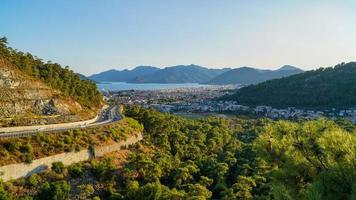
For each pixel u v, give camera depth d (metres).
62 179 69.00
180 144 119.06
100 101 187.25
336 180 20.69
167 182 83.38
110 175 74.69
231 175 99.19
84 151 79.19
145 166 79.94
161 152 101.69
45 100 115.81
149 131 125.56
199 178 92.31
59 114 114.25
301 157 24.67
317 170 23.83
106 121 112.25
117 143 91.38
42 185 62.19
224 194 76.44
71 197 65.50
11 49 135.88
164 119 136.62
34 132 79.12
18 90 110.31
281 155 26.30
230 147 127.69
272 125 28.59
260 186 78.88
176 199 66.75
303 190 23.61
